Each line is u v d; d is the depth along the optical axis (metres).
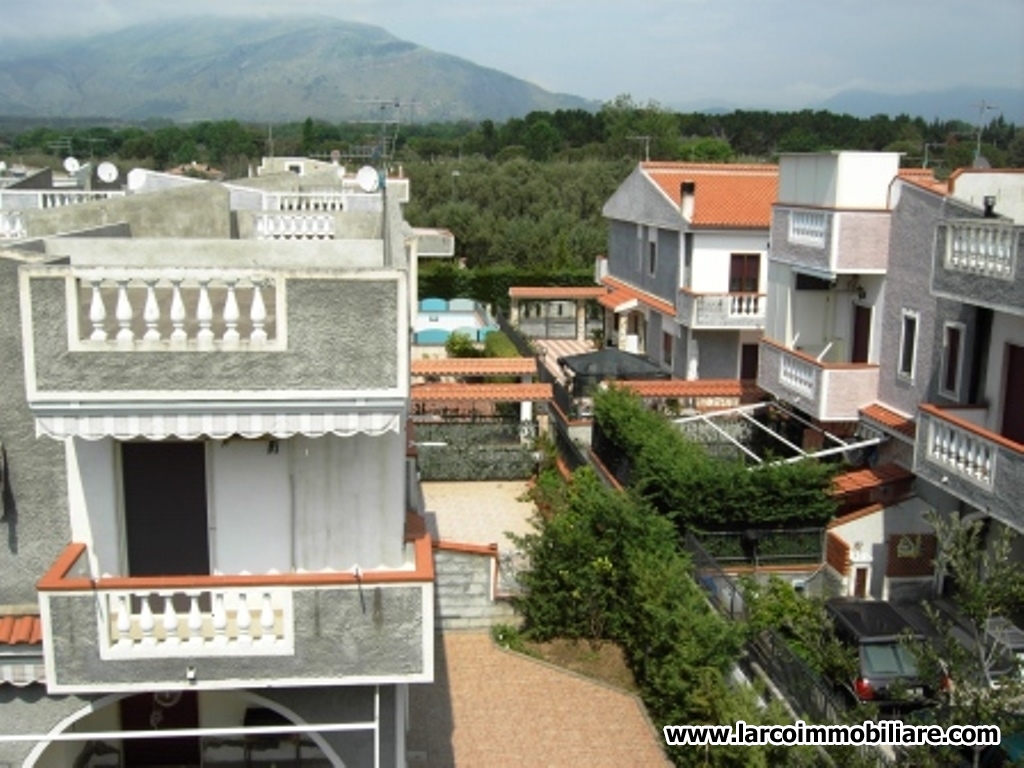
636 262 45.12
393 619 11.35
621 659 20.11
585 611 20.50
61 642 10.94
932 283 19.84
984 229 18.27
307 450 11.98
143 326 11.32
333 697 12.24
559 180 82.12
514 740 17.20
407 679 11.48
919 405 19.98
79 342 10.39
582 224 72.25
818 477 22.31
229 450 11.88
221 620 11.20
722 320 36.22
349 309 10.59
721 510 22.41
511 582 21.67
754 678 17.03
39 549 11.83
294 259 15.75
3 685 11.52
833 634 17.98
